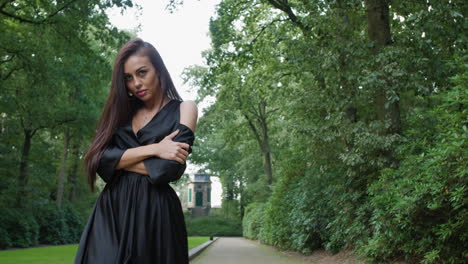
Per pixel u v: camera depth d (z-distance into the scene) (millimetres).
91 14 15047
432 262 5691
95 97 23906
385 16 9266
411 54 8023
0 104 17953
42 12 14969
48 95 18594
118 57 1514
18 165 21766
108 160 1430
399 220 5785
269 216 17891
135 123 1546
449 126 5152
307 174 12086
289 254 13492
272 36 15305
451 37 8438
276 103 20625
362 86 8156
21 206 22344
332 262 9352
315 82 10781
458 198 4684
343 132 8648
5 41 15133
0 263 9516
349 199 9258
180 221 1476
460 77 4902
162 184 1449
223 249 18641
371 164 8531
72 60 17500
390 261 6859
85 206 31844
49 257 12062
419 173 6250
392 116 8664
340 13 8750
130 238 1353
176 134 1445
